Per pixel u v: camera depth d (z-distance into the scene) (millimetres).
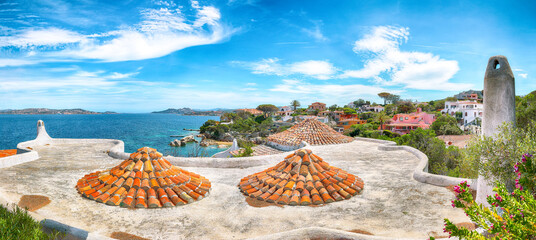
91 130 157875
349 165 13938
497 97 6668
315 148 20172
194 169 12906
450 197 8805
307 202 8242
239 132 110250
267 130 113500
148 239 6277
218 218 7426
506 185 6473
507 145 6406
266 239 5801
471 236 4012
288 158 10320
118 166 9586
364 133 74438
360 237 5773
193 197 8648
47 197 8562
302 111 175000
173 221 7211
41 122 20469
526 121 16531
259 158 13695
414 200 8625
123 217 7359
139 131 151125
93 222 7031
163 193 8500
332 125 113438
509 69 6625
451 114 98250
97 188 8805
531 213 3844
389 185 10211
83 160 14734
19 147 17594
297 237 5938
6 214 5156
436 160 25391
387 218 7336
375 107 155875
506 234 3914
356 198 8836
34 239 4449
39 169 12406
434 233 6449
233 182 10766
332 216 7504
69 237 5758
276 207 8141
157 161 9617
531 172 4688
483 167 6746
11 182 10062
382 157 16219
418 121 90438
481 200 7039
